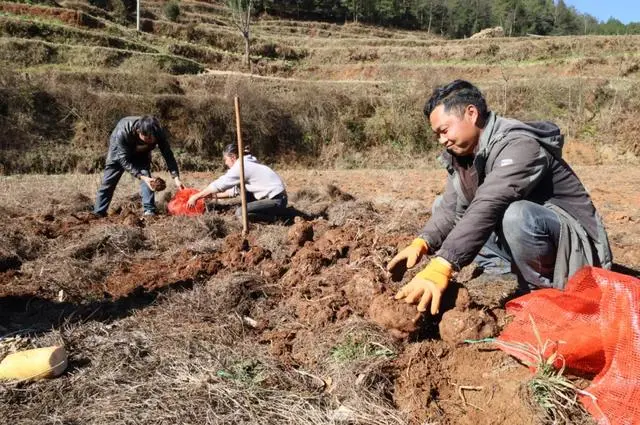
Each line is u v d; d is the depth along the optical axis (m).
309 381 2.77
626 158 19.12
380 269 3.63
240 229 5.86
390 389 2.70
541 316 2.74
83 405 2.54
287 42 39.25
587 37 32.16
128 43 25.62
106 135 16.88
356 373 2.74
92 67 21.56
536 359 2.55
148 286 4.00
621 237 5.80
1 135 15.77
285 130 19.28
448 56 33.41
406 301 2.82
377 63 33.28
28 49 21.09
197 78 21.28
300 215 6.77
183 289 3.88
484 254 3.83
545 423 2.29
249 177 6.42
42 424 2.39
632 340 2.39
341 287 3.54
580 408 2.40
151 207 6.88
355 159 19.30
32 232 5.23
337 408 2.54
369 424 2.42
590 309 2.63
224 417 2.42
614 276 2.51
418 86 20.97
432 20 61.66
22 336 3.19
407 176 12.83
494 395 2.50
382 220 6.45
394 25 59.53
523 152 2.82
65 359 2.84
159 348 3.04
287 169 18.42
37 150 15.87
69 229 5.55
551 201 3.05
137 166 6.93
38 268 4.38
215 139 18.33
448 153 3.18
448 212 3.28
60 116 16.88
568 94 21.12
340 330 3.06
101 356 2.95
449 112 2.89
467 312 2.83
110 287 4.12
